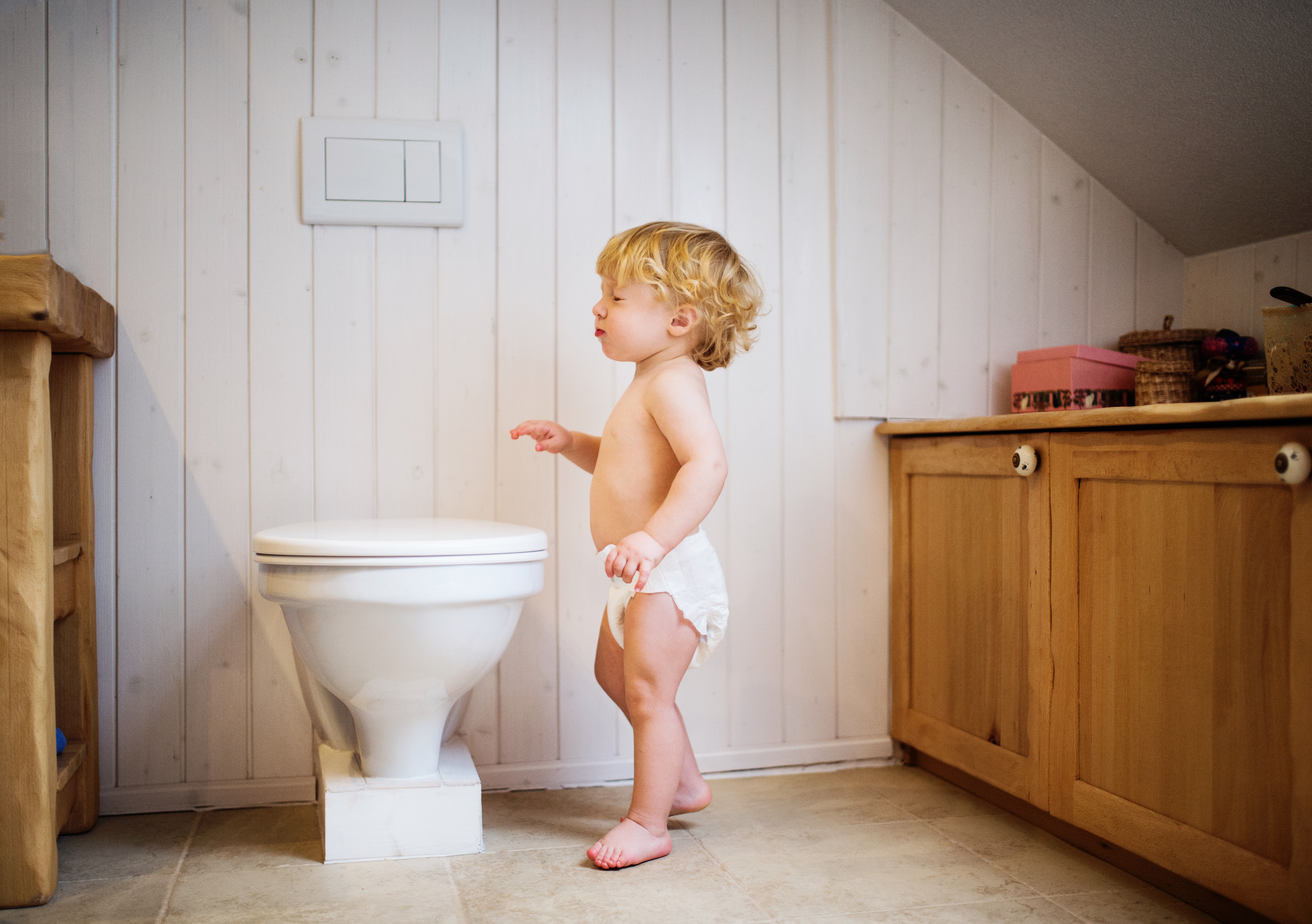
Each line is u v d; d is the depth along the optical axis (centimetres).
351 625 118
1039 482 141
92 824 146
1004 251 186
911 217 182
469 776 137
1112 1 150
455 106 165
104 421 155
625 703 146
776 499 177
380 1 162
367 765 136
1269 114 151
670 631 131
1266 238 176
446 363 165
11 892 116
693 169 174
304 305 161
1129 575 124
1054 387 171
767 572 177
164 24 156
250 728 159
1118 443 125
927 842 140
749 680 176
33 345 117
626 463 136
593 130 170
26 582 116
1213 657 112
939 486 167
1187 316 193
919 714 173
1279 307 143
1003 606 150
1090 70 166
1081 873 129
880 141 180
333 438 162
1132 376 174
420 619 118
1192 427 114
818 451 179
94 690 149
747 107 176
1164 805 118
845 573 180
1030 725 143
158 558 157
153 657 157
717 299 136
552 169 168
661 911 116
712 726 174
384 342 163
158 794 156
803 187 178
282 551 117
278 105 159
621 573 118
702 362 143
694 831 145
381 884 123
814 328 178
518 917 114
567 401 169
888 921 114
